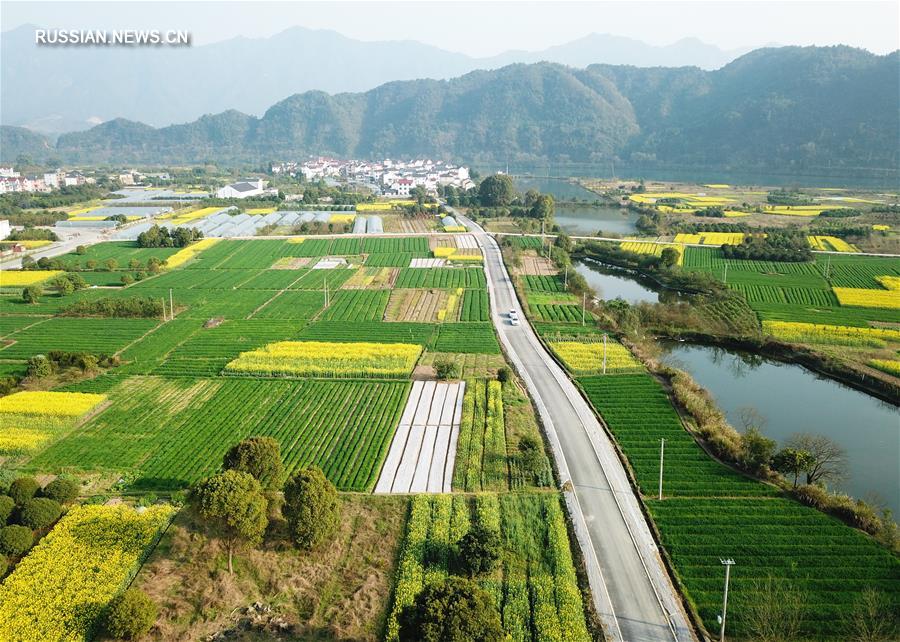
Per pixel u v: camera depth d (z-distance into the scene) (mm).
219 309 136875
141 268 170750
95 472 73062
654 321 129250
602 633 50281
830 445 78625
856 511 64438
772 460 72312
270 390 95250
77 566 56656
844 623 51594
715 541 61438
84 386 96312
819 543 61188
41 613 51375
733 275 163125
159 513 63781
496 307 138125
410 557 58031
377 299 144125
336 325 125875
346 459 75688
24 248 191875
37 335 119688
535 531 62156
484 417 85812
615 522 64250
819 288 149875
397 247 197875
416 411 88375
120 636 49250
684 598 54500
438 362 104250
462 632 44000
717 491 69562
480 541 56344
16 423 82875
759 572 57281
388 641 49188
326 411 88438
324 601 54531
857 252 186500
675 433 81688
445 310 134500
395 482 71000
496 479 71062
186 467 73812
